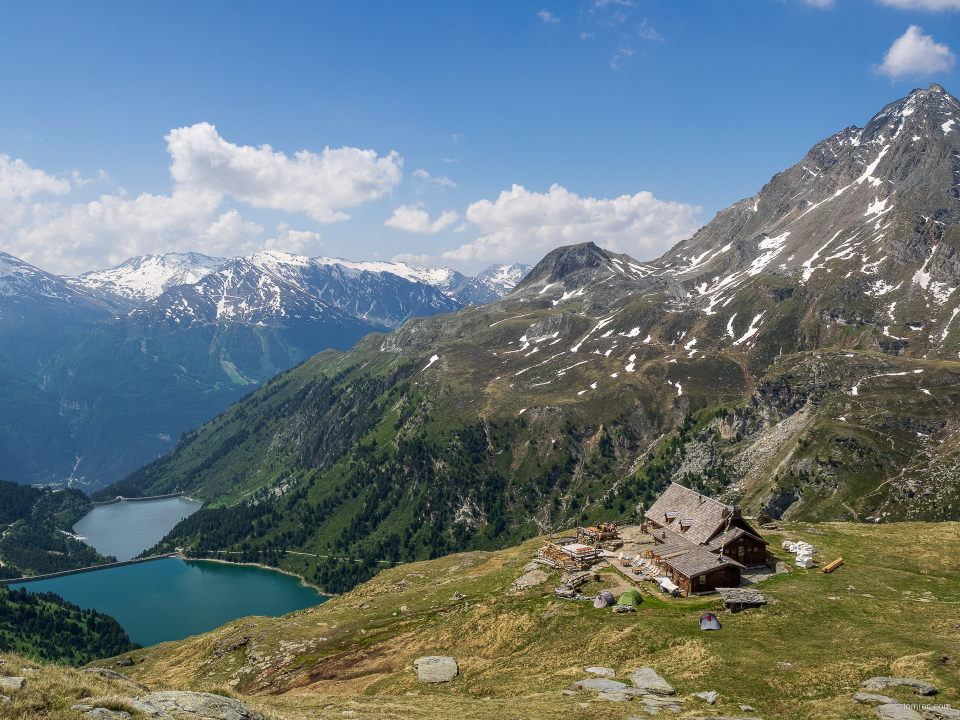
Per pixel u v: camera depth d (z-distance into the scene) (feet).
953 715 119.34
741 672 160.66
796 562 263.08
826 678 149.59
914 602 208.03
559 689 168.25
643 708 142.61
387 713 151.23
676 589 237.25
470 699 172.86
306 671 247.50
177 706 113.09
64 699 100.12
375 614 307.37
